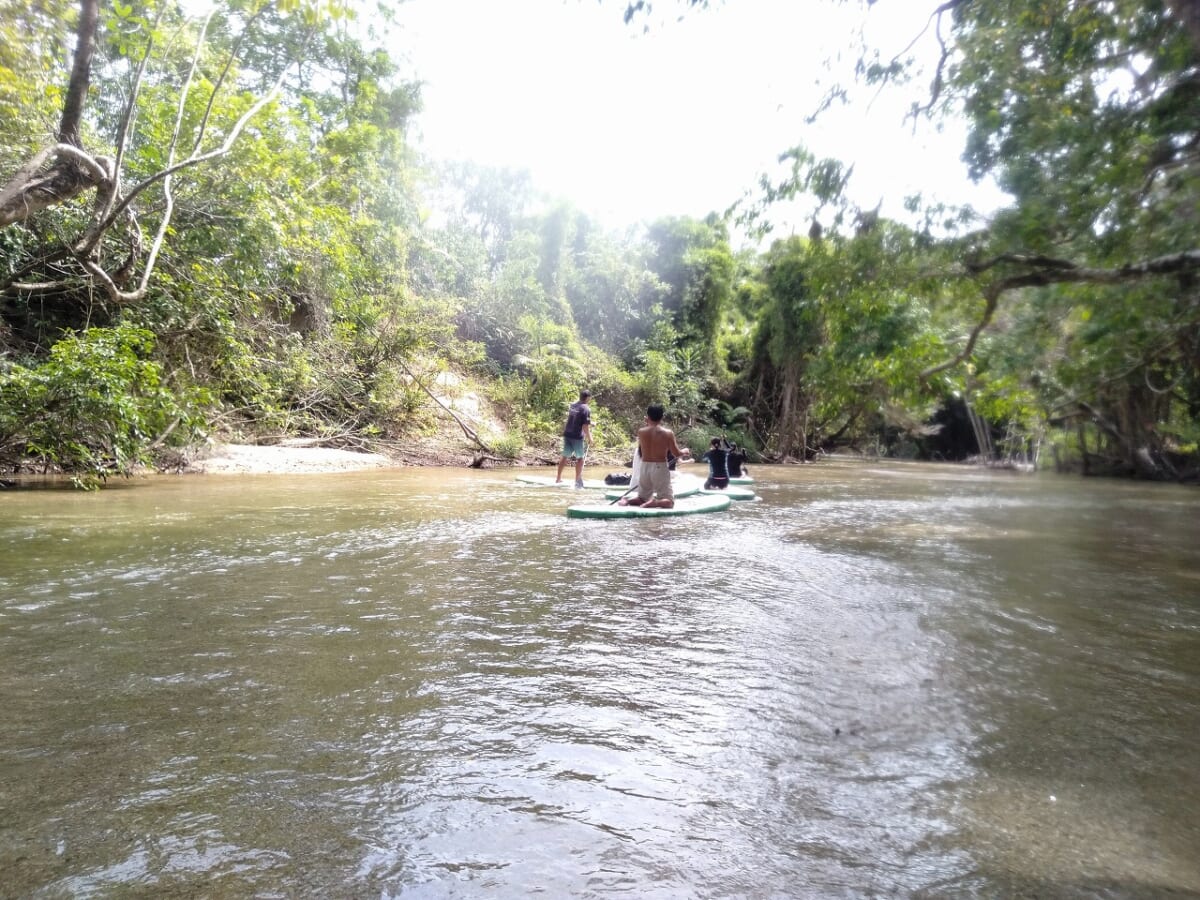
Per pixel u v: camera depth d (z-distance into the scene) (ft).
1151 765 7.68
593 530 23.99
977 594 16.02
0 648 10.65
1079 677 10.55
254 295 42.65
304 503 28.45
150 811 6.31
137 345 34.09
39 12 18.99
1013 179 26.71
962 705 9.36
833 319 31.04
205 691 9.15
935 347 31.81
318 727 8.16
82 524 22.12
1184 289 30.81
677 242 88.74
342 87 63.72
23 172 17.08
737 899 5.29
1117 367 45.09
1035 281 27.53
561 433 65.16
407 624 12.35
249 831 6.04
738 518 29.30
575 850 5.89
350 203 54.39
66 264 34.65
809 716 8.89
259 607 13.20
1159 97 24.26
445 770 7.22
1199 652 11.87
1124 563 20.66
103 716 8.32
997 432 111.14
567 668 10.41
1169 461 75.10
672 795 6.85
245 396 45.96
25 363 32.19
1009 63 26.32
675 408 79.97
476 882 5.42
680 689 9.71
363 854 5.75
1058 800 6.91
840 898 5.34
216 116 35.78
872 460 116.78
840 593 15.78
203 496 29.96
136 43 23.12
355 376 53.57
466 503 30.14
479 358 65.51
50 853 5.65
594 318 85.05
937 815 6.59
